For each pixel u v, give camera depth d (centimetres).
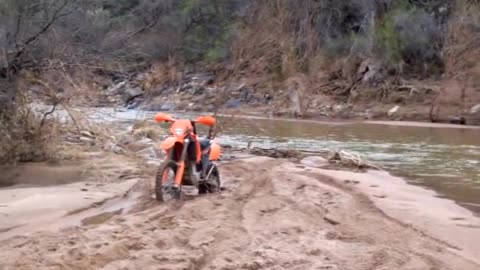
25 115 1530
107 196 1127
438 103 3547
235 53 4850
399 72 4150
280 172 1382
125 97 4606
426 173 1526
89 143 1792
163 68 5162
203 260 700
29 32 1515
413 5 4675
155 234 809
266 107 4181
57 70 1586
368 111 3847
